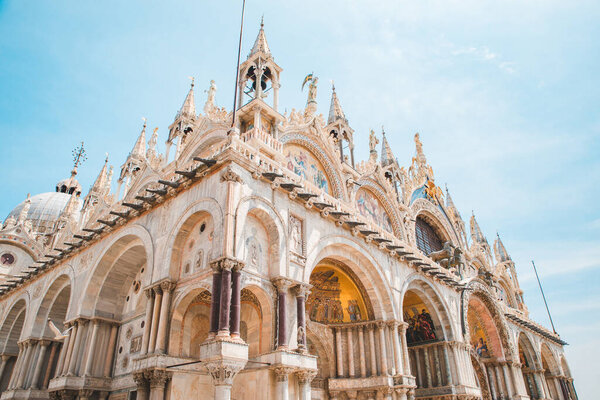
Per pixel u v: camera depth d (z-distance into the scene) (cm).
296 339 1797
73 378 2173
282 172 2120
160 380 1645
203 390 1755
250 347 1839
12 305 3269
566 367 5794
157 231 2072
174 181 2164
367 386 2412
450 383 2898
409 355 3184
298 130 2753
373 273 2556
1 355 3234
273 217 1906
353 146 3581
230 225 1672
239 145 1897
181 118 3512
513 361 3712
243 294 1945
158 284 1855
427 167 4506
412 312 3222
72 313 2438
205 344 1517
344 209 2516
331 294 2742
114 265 2447
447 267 3628
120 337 2358
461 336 3178
